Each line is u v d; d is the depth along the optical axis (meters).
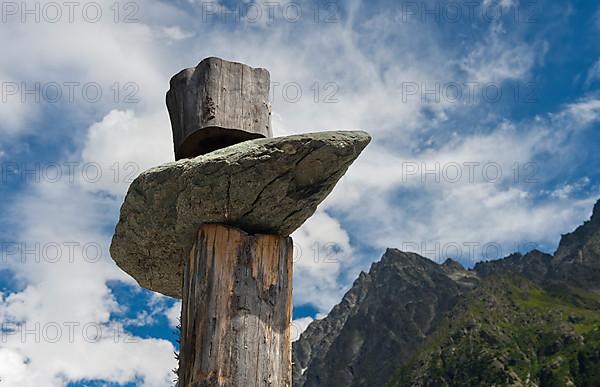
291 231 3.02
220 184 2.87
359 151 2.93
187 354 2.83
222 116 3.04
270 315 2.87
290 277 2.95
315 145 2.85
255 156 2.85
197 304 2.85
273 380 2.80
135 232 3.09
